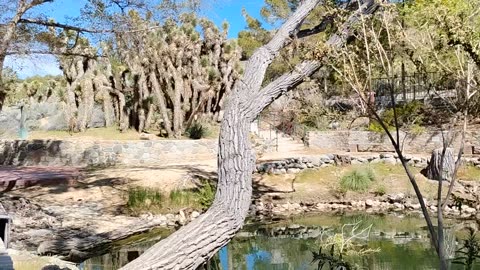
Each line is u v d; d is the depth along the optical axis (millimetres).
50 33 9992
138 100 16062
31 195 10039
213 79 17062
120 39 10320
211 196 10039
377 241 8062
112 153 13906
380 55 2744
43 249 6801
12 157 13703
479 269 5430
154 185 10898
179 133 15609
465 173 11406
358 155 13484
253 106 3908
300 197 11414
